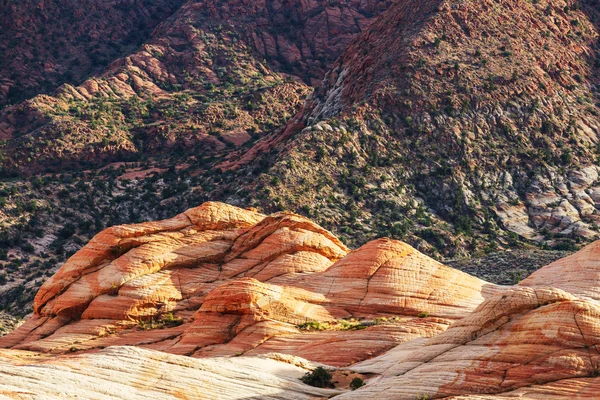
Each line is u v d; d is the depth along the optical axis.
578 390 38.91
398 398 40.56
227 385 44.06
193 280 70.06
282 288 63.88
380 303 63.62
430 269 66.19
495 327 43.75
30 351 64.44
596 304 42.16
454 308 63.38
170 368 44.12
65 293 69.75
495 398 39.00
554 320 41.78
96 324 66.38
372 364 51.66
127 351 44.66
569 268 64.12
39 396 38.66
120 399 40.72
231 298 61.38
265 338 59.34
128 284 68.19
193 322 63.12
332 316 63.16
